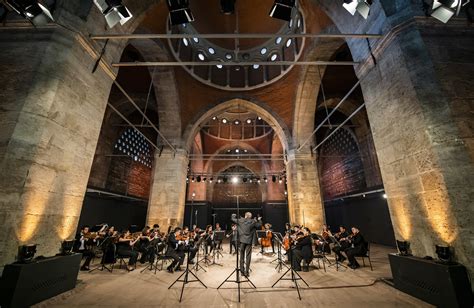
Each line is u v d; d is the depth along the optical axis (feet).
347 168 51.65
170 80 37.96
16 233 11.10
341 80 43.60
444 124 12.31
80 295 13.48
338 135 55.57
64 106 14.11
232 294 13.93
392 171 15.14
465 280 10.05
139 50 33.86
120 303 12.34
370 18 16.94
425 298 11.24
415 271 12.00
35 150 12.23
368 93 17.61
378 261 25.13
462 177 11.35
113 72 18.63
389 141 15.39
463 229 10.70
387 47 15.44
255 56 50.26
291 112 43.09
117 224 47.73
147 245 24.34
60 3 14.74
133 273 19.94
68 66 14.30
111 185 46.24
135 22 20.31
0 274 10.18
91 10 15.83
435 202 11.96
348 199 51.98
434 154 12.01
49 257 12.42
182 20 15.11
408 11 14.56
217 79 48.47
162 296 13.56
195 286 15.71
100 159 42.14
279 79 45.21
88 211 38.11
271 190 69.77
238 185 77.61
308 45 34.71
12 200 11.18
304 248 20.74
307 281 16.84
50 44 13.84
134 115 53.52
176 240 20.93
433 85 13.03
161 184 38.55
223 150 72.33
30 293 10.52
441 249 11.07
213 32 49.37
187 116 43.37
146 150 60.59
